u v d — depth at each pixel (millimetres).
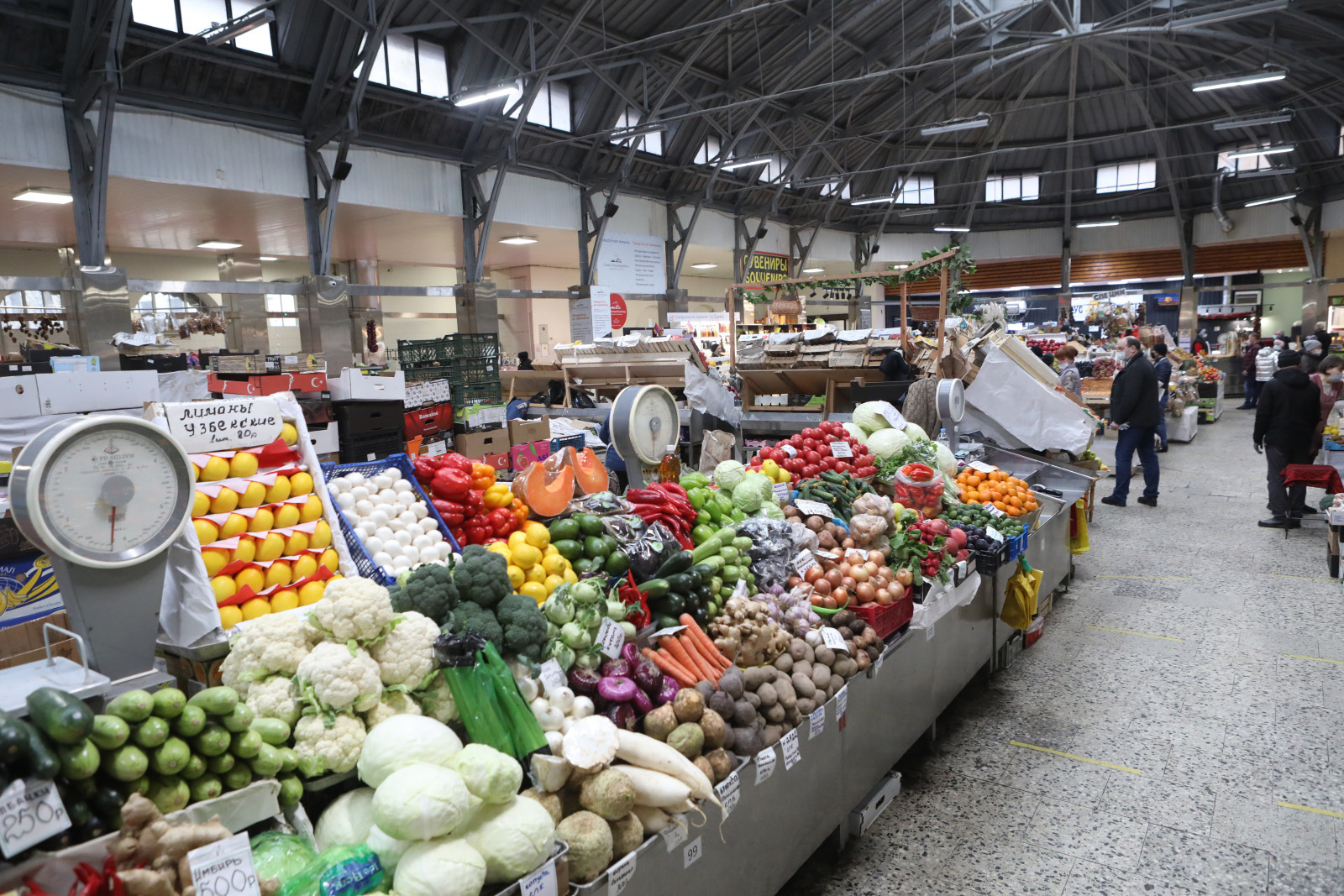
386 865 1452
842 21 13852
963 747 3359
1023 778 3096
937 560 3258
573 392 9312
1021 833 2740
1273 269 20844
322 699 1595
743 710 2135
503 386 11500
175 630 1894
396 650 1728
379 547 2248
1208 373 14836
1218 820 2768
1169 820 2777
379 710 1677
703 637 2355
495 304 12844
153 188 8945
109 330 8336
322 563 2139
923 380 5504
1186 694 3723
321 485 2242
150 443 1642
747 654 2428
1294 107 17656
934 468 4285
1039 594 4500
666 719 1985
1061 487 5488
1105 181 22094
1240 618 4633
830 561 3098
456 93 10273
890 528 3318
